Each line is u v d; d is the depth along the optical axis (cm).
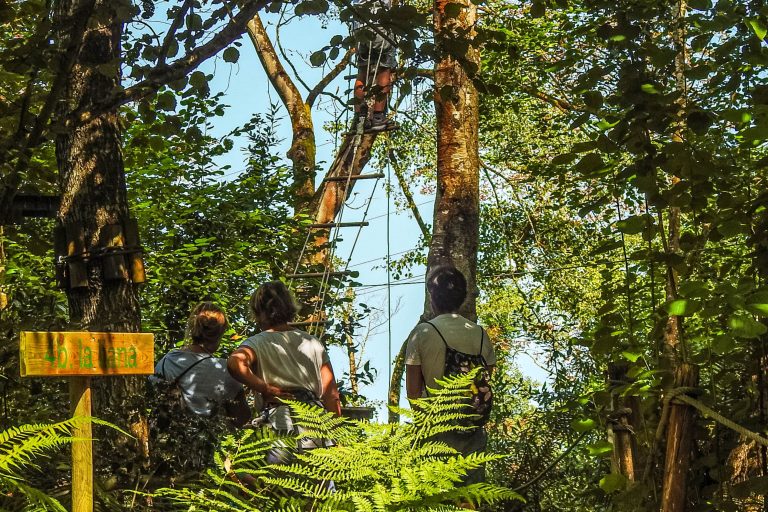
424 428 211
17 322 471
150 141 573
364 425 212
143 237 1093
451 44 522
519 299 1786
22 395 420
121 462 407
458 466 187
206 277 1029
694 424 368
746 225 386
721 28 418
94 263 554
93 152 562
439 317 486
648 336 396
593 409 410
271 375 444
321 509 194
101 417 451
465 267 782
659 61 418
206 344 493
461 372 471
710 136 440
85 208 556
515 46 534
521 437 643
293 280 1045
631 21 439
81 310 552
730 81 434
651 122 409
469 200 793
